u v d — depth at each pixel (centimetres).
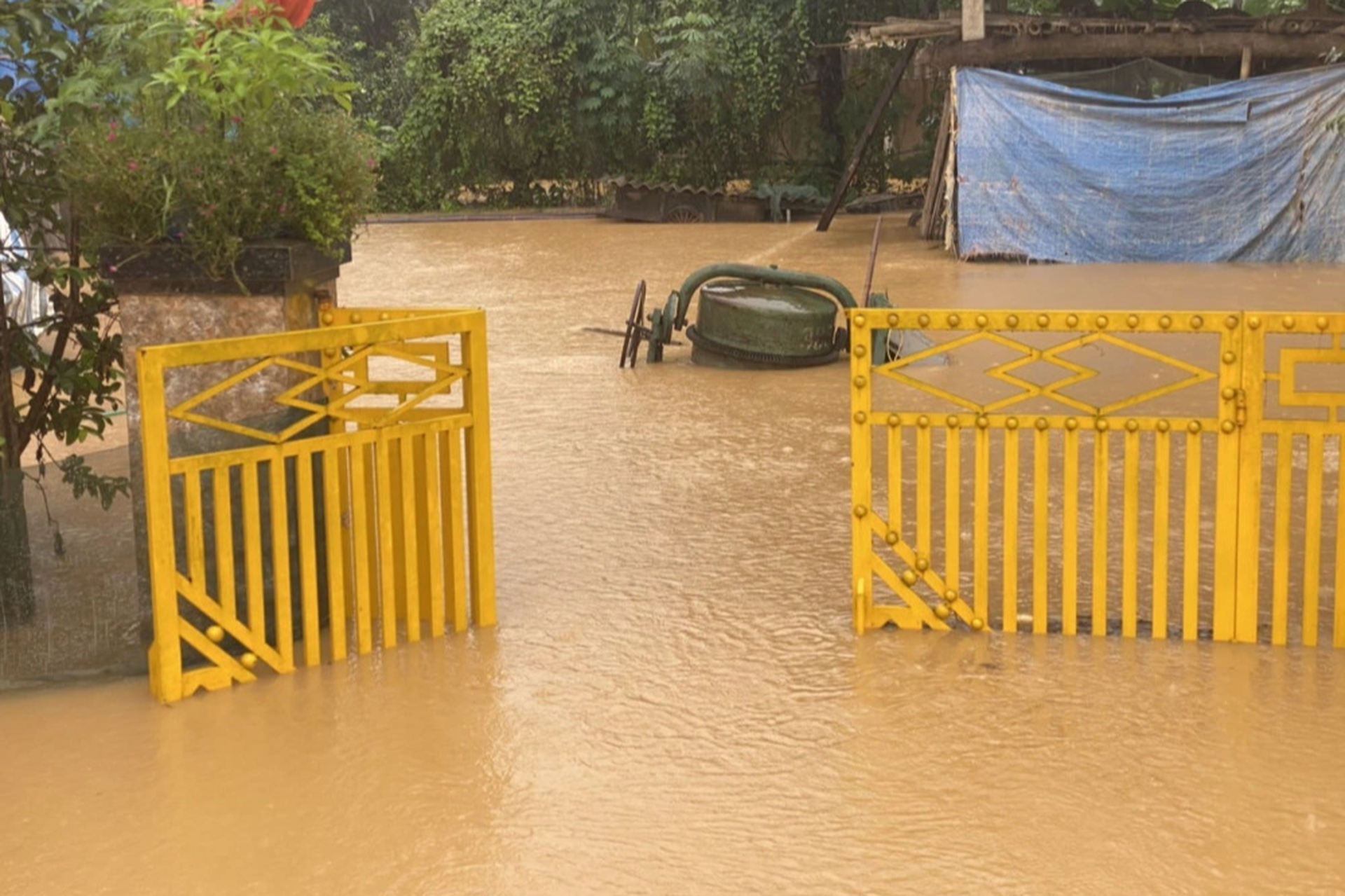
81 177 555
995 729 489
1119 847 409
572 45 3250
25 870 407
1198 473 560
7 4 617
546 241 2558
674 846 414
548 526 753
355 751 480
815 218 2944
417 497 585
